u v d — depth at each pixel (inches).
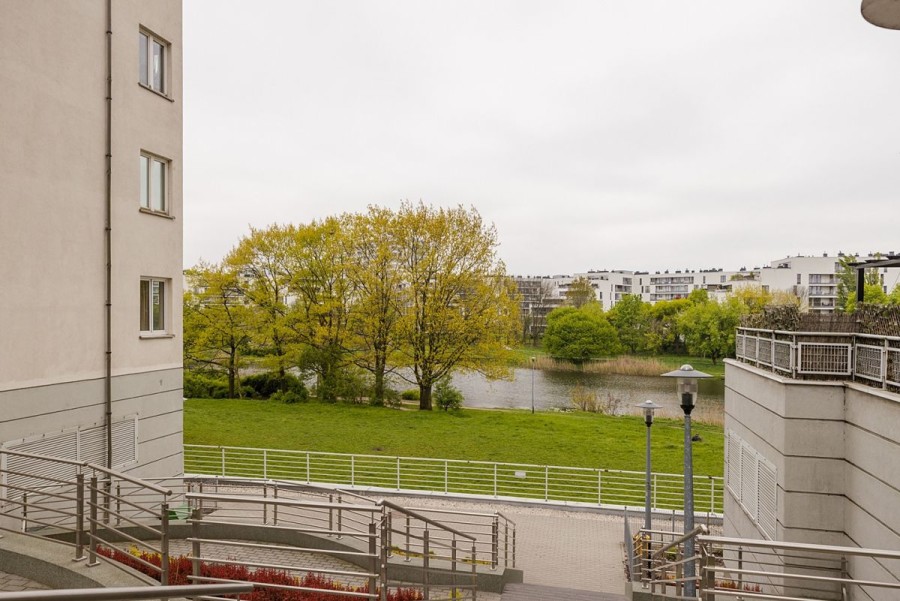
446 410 1256.2
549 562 496.7
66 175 407.8
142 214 480.1
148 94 490.0
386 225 1296.8
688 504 363.9
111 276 445.4
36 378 382.3
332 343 1342.3
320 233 1376.7
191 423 1019.3
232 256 1381.6
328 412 1182.3
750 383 416.2
